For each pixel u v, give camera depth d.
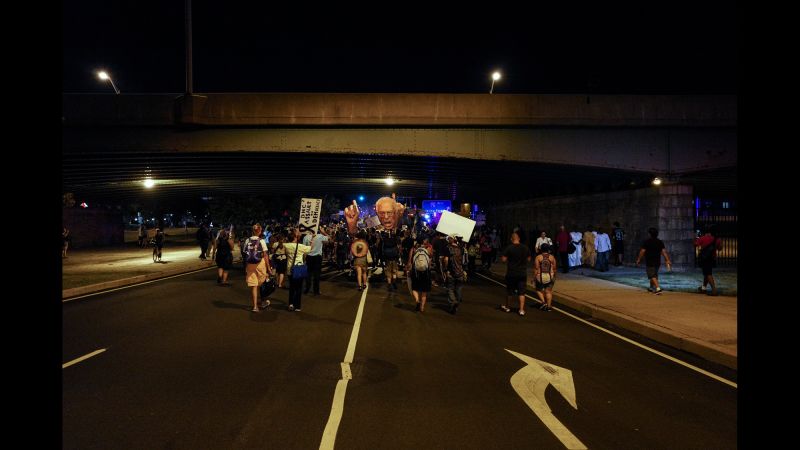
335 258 24.02
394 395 6.04
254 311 11.84
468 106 22.72
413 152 23.23
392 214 27.52
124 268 22.58
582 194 31.33
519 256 11.96
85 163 25.48
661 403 5.89
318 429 5.00
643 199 24.53
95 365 7.29
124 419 5.23
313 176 31.83
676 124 22.84
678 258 23.11
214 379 6.62
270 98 22.50
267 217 60.47
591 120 22.78
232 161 25.84
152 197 49.16
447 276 12.09
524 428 5.09
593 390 6.34
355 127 23.05
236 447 4.59
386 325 10.46
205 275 20.91
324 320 10.93
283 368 7.16
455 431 5.00
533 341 9.12
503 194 45.19
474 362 7.61
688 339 8.59
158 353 8.01
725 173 25.72
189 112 22.02
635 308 11.91
